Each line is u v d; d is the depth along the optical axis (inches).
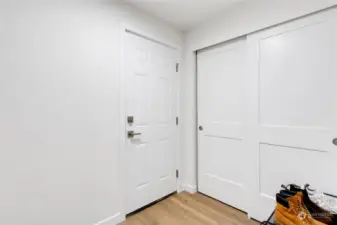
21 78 50.8
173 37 95.8
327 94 57.6
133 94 79.4
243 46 79.9
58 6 57.4
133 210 79.7
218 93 90.2
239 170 82.4
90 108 65.1
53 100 56.6
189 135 99.7
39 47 53.9
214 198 92.5
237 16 78.2
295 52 63.6
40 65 54.1
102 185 68.4
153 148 88.0
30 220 52.7
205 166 96.6
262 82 72.1
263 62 71.6
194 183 99.7
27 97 51.9
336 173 56.3
